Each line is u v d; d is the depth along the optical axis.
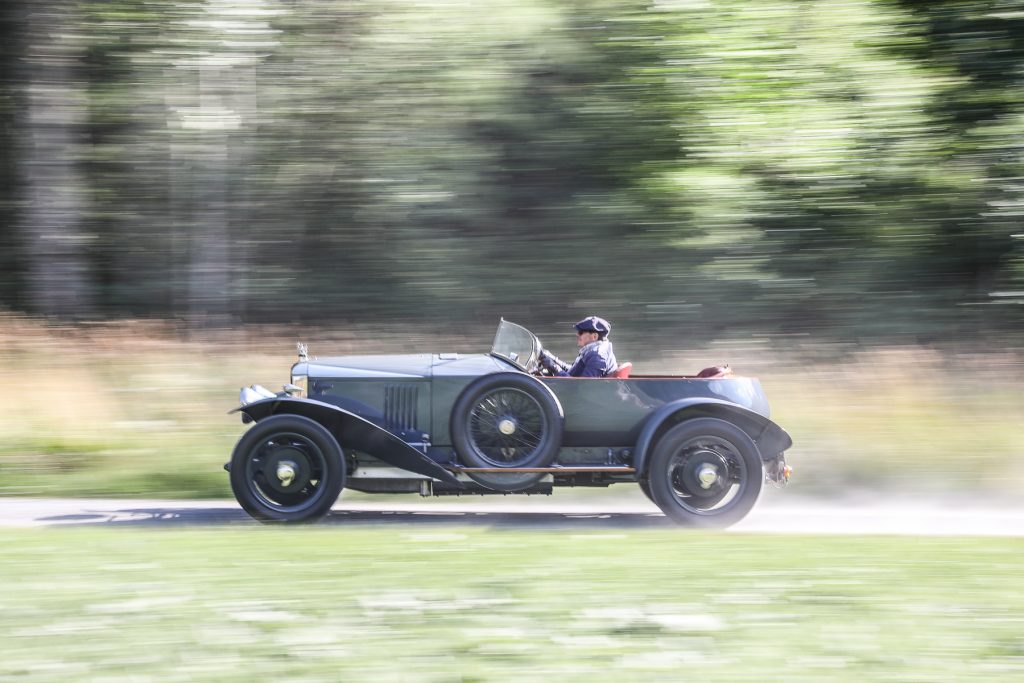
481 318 28.12
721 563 9.01
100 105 28.88
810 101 25.22
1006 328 26.31
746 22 25.53
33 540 9.98
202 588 7.98
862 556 9.39
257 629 6.95
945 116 26.47
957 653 6.54
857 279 26.41
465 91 26.80
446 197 27.69
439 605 7.52
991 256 27.08
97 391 17.88
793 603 7.63
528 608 7.45
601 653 6.52
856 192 25.92
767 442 12.57
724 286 26.25
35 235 30.67
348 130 28.31
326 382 12.66
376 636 6.82
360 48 27.77
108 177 30.23
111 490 14.40
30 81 29.44
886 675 6.17
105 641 6.70
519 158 27.44
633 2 26.20
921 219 26.41
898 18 25.81
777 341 25.22
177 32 27.66
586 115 26.28
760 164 25.33
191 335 25.72
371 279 28.95
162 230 30.67
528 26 26.33
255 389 12.84
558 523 12.57
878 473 15.12
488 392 12.18
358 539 10.21
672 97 25.94
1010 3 26.14
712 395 12.53
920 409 17.25
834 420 16.70
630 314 26.52
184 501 13.98
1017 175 26.36
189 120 28.05
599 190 27.28
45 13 28.34
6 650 6.55
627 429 12.48
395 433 12.55
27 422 16.09
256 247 30.03
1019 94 26.38
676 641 6.75
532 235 27.59
